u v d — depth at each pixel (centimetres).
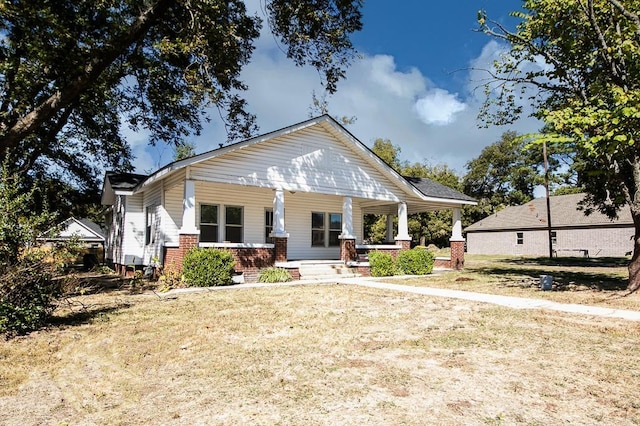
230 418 334
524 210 3769
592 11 941
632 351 516
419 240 4362
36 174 1977
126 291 1126
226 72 1238
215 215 1579
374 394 381
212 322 700
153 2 1084
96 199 2267
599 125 823
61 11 1148
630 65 941
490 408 349
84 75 1008
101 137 1991
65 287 702
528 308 820
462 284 1255
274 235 1410
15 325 616
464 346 542
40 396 393
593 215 3106
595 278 1405
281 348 539
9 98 1173
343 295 1015
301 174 1482
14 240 628
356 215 1975
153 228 1555
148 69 1491
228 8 1255
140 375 448
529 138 898
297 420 329
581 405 356
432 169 4675
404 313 773
